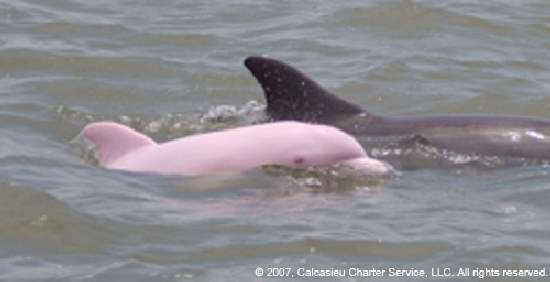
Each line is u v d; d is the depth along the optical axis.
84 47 54.09
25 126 44.19
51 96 48.00
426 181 39.22
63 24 57.12
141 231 34.19
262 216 35.34
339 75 51.91
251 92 49.84
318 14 59.88
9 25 56.94
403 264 32.62
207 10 60.41
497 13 60.47
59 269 32.03
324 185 37.72
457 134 42.28
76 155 40.81
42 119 45.09
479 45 56.38
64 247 33.34
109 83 49.78
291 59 54.00
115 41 55.28
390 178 39.00
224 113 46.34
